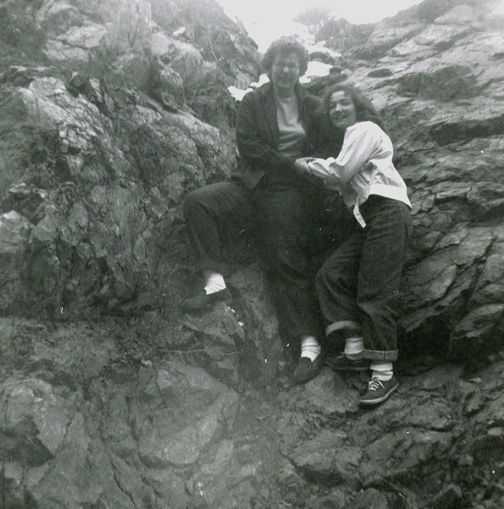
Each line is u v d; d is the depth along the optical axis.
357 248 3.74
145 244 3.81
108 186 3.69
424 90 4.80
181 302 3.80
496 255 3.66
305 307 3.78
